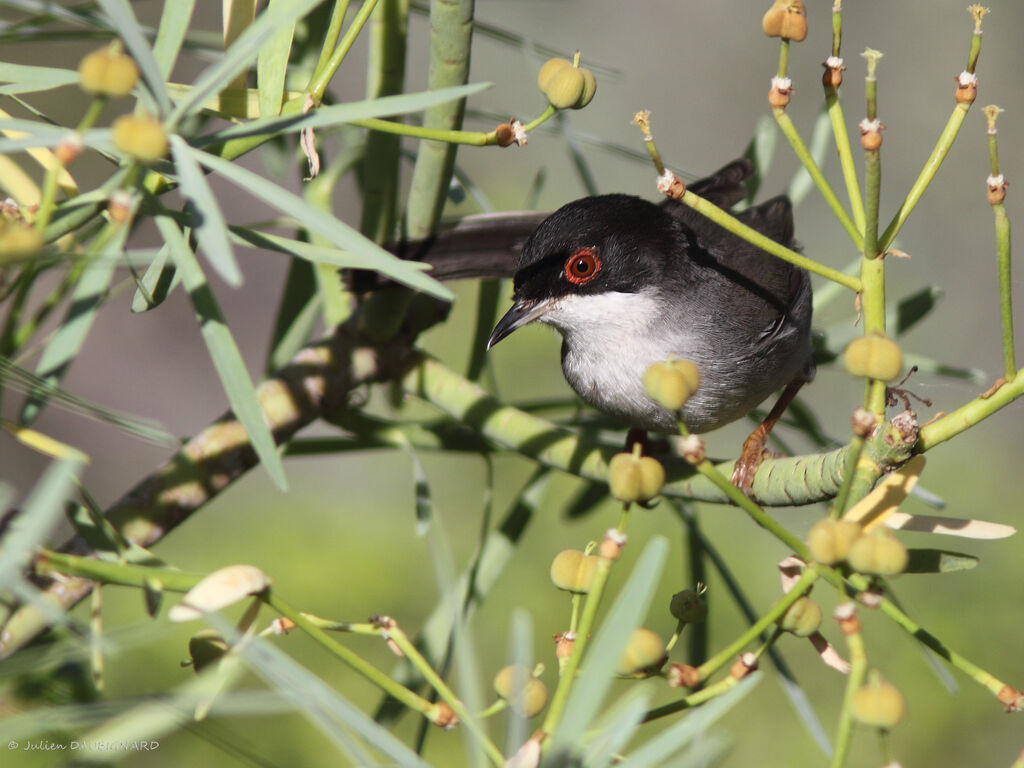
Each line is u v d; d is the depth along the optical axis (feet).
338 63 12.21
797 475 13.30
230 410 15.55
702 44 62.49
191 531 38.93
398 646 9.84
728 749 8.14
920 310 20.59
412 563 38.63
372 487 42.75
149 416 55.11
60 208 10.54
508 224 24.79
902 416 11.46
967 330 55.21
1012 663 35.37
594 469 16.75
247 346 55.67
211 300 9.99
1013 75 59.47
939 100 59.88
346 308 18.62
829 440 21.40
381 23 17.69
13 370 9.43
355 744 7.57
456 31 15.97
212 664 9.11
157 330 56.59
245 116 12.55
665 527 37.40
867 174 11.45
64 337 9.95
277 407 16.96
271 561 37.81
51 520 6.88
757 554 37.76
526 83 55.98
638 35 61.62
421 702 9.30
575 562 10.45
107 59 8.35
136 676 28.27
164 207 10.56
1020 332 54.34
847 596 9.29
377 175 18.21
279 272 56.18
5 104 19.36
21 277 10.24
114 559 11.56
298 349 19.29
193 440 15.29
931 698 35.12
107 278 10.11
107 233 8.93
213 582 8.80
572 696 7.77
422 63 51.55
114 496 52.90
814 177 12.00
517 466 40.83
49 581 11.89
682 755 8.36
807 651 36.63
